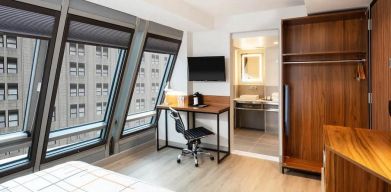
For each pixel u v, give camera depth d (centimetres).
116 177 161
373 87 274
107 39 309
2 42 235
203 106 428
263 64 577
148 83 441
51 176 163
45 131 286
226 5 352
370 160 133
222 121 438
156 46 401
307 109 346
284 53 338
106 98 367
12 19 215
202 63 431
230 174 344
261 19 385
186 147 460
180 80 461
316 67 337
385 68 226
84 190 142
